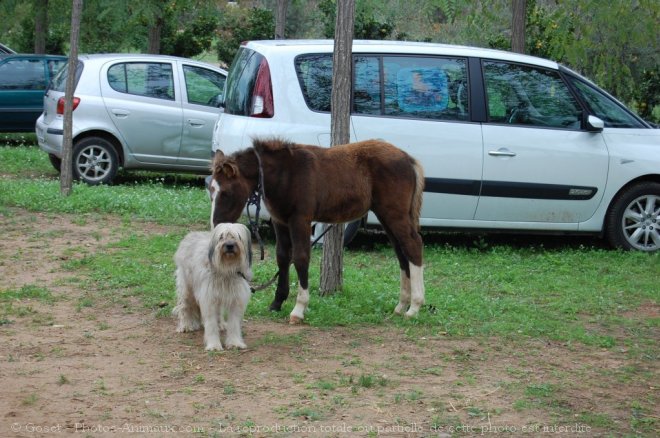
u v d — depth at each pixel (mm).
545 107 10438
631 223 10609
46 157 16953
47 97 14648
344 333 7074
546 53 17734
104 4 17375
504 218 10336
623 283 9164
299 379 5879
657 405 5652
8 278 8484
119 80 14125
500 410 5445
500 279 9211
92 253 9586
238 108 10203
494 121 10258
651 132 10633
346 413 5293
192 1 19422
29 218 11211
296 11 25328
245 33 23422
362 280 8828
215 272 6379
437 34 20219
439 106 10195
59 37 25891
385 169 7547
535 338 7125
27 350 6387
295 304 7648
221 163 6977
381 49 10148
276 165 7180
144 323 7215
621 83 17328
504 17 17422
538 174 10273
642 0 13211
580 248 10781
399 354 6551
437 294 8352
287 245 7547
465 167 10125
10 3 20969
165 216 11609
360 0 13969
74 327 7031
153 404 5371
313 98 9953
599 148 10414
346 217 7555
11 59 18016
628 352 6820
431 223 10227
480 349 6758
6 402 5344
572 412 5469
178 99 14352
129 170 14836
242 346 6559
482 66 10320
